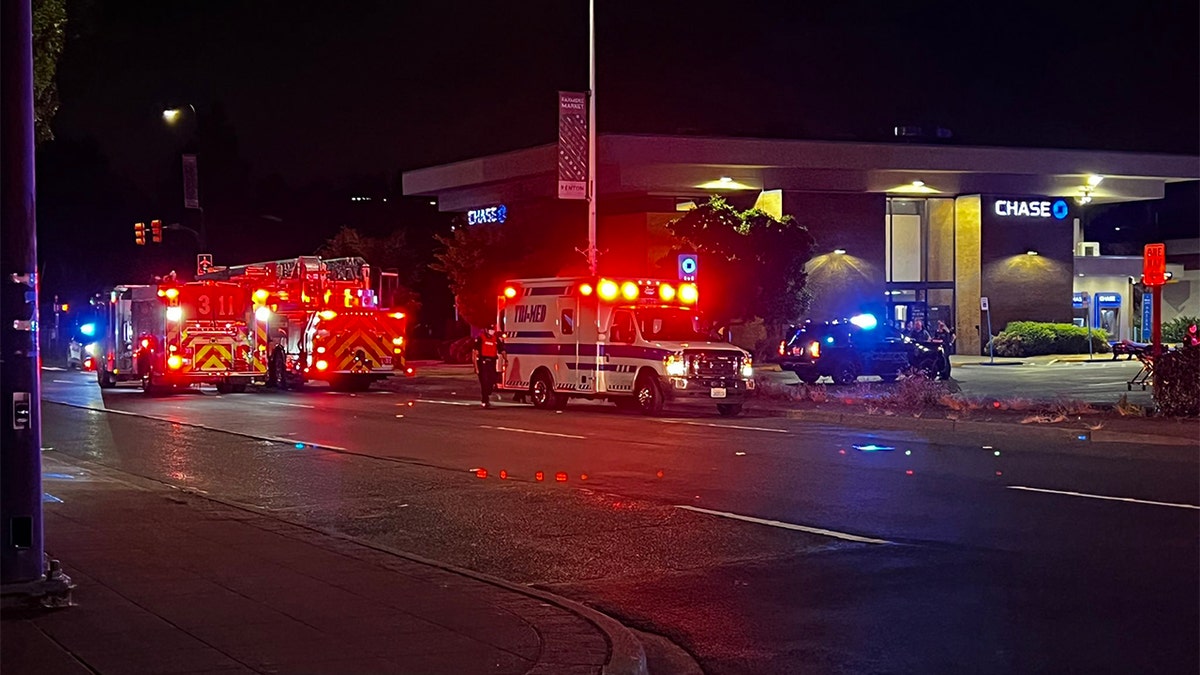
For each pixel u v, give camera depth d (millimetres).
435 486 15516
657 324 27031
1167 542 11062
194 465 17922
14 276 7945
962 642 8023
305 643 7582
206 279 37281
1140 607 8781
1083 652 7711
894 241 59062
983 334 57750
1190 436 19609
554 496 14562
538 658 7297
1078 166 58281
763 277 47656
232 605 8609
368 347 35844
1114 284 64875
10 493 8094
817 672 7535
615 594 9695
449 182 58500
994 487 14680
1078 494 13992
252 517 12680
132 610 8391
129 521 12328
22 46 7918
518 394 31156
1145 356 28969
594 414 26922
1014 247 58500
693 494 14562
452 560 11070
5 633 7664
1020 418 22922
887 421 23703
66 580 8398
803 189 54656
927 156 56031
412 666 7105
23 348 8047
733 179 53719
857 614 8852
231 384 36062
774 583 9930
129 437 22172
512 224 51906
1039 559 10461
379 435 22016
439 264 58938
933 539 11477
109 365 37281
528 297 29219
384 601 8805
